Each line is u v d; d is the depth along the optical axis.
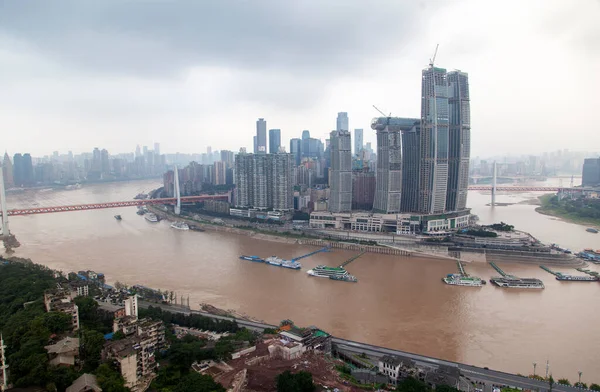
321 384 182.88
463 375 198.88
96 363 184.62
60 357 179.12
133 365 180.62
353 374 195.12
